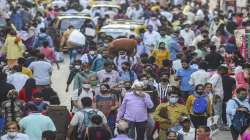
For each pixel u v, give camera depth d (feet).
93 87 108.06
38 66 121.19
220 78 115.65
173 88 99.71
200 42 138.62
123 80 115.65
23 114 95.96
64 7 228.22
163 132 99.35
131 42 146.41
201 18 205.87
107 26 176.86
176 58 136.15
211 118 99.55
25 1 218.59
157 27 185.16
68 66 170.60
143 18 212.84
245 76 117.70
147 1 245.65
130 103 99.04
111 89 106.83
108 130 90.17
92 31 177.06
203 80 118.52
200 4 230.68
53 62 158.51
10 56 140.36
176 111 98.89
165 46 140.36
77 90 104.32
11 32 142.41
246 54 131.44
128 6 233.55
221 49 142.82
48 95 101.50
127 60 130.82
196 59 124.57
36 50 127.03
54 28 184.03
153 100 105.91
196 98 102.27
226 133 114.62
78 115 92.32
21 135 84.17
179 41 154.61
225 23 177.06
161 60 136.77
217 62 131.34
